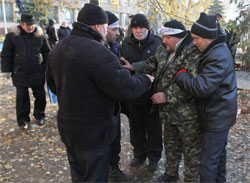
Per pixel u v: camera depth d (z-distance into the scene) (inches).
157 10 242.7
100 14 72.7
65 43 73.4
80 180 79.7
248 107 221.0
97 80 68.4
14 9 1012.5
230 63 81.0
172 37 91.1
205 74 79.7
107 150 76.7
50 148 146.5
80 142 73.2
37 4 300.7
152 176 119.3
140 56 113.2
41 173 122.4
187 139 93.4
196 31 80.8
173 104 91.5
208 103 83.7
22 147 147.0
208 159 85.5
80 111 71.3
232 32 183.3
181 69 89.5
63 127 76.6
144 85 75.8
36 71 165.6
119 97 70.4
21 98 165.6
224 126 83.6
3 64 159.3
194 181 97.3
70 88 70.6
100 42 74.7
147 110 113.9
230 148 144.1
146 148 126.8
